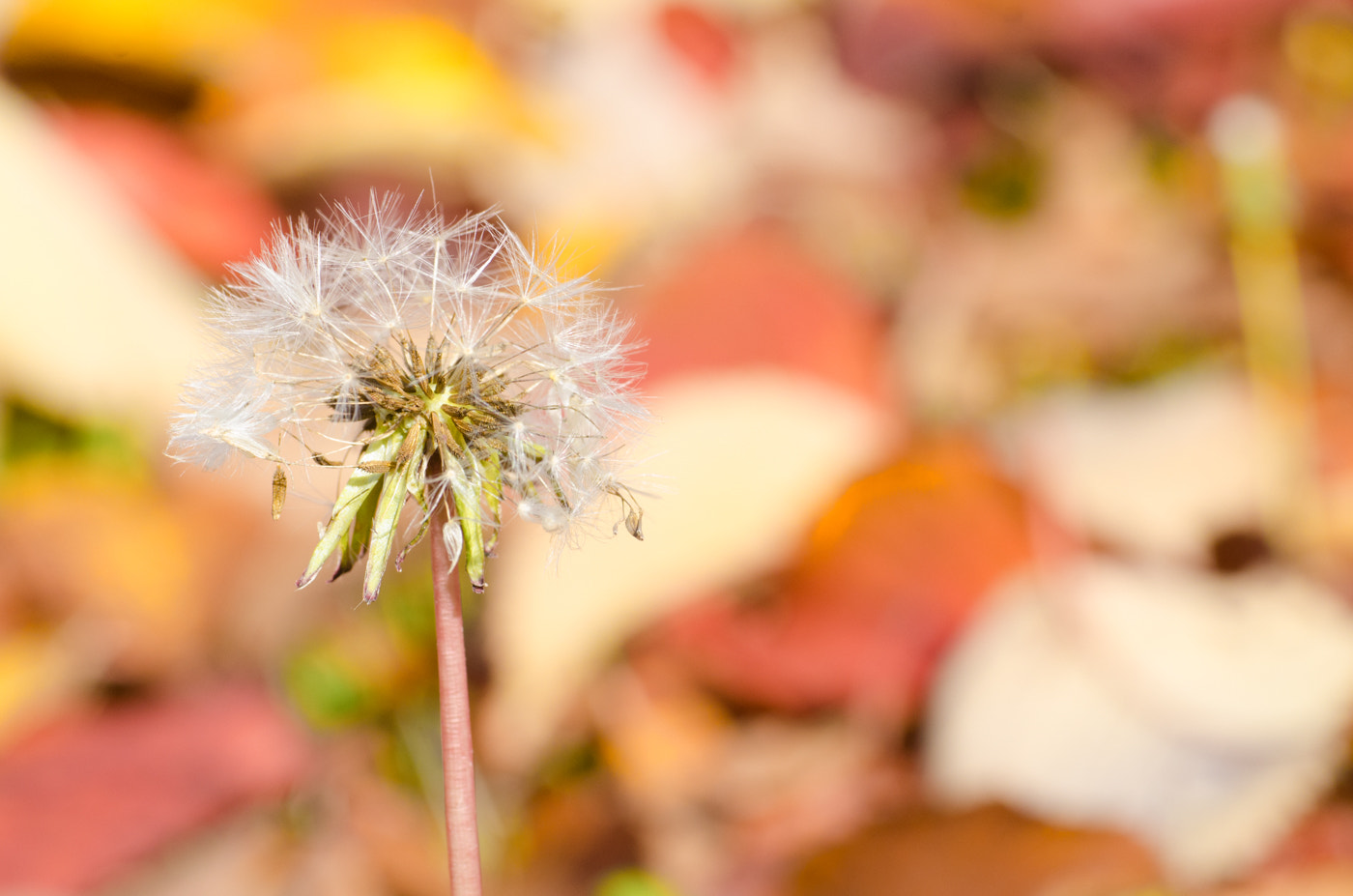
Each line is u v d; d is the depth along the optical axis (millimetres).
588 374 382
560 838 466
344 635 549
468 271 385
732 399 589
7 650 531
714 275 750
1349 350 762
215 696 518
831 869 448
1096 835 441
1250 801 454
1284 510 615
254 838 460
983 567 530
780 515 550
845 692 515
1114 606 486
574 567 529
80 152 717
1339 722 459
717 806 477
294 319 379
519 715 506
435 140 782
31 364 625
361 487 374
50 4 742
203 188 750
